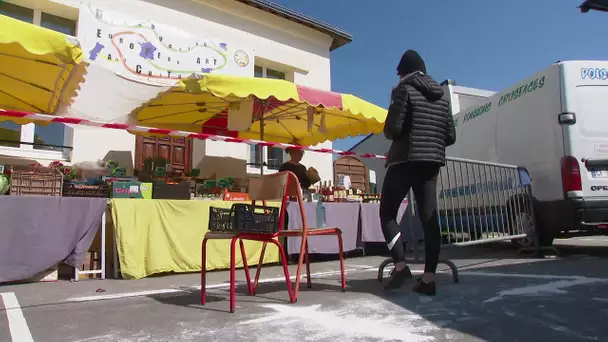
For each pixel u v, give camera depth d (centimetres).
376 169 1521
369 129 732
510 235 554
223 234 289
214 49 728
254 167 900
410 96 309
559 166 532
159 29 666
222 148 826
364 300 299
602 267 433
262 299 313
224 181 690
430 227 314
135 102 542
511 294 306
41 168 485
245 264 338
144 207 465
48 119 381
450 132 333
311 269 496
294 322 245
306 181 697
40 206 412
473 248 713
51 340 221
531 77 589
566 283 344
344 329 229
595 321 235
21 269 398
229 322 248
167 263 469
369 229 637
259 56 922
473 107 730
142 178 631
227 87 492
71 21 726
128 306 300
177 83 498
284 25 970
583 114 530
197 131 782
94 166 576
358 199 730
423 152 307
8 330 240
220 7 869
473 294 309
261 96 500
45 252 412
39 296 346
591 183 516
